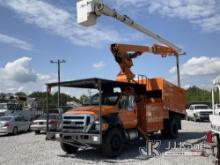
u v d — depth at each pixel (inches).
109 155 465.4
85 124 462.3
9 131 924.0
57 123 511.8
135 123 544.4
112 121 475.5
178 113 717.9
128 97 537.3
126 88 552.1
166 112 657.0
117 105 511.2
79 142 461.4
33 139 759.1
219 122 374.3
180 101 725.9
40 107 1646.2
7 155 514.9
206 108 1362.0
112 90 543.5
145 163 423.2
